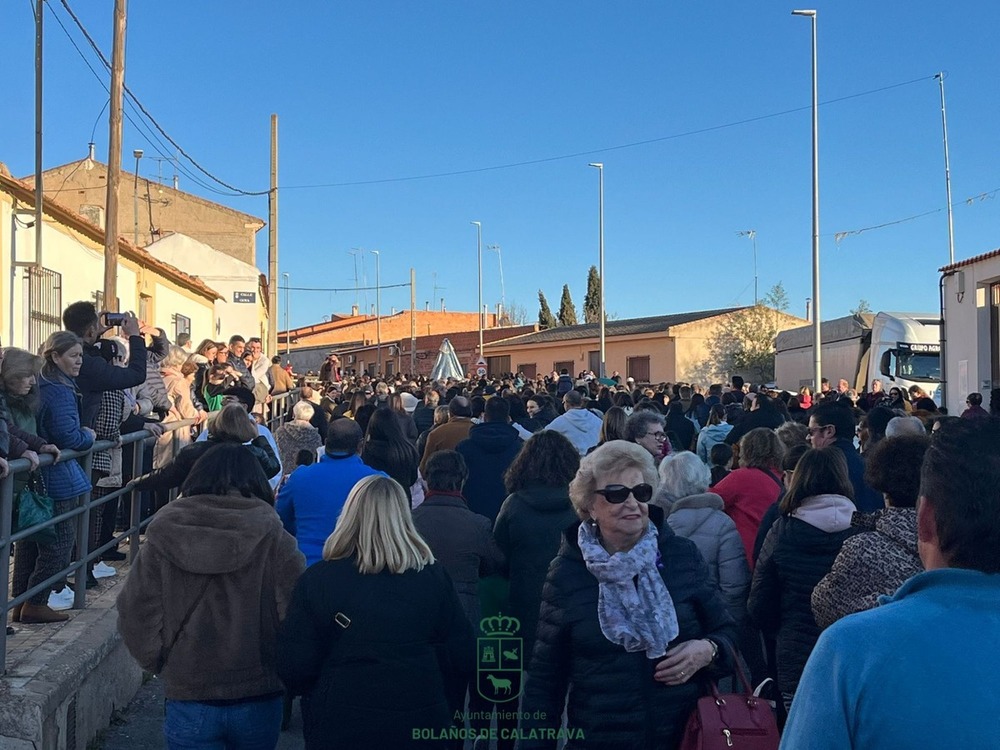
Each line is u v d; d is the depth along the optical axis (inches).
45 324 563.8
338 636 129.8
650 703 123.0
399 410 422.6
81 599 241.0
